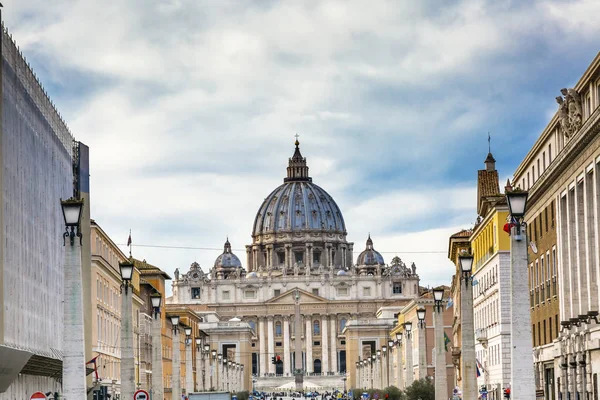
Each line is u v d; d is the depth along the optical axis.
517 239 40.06
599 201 67.69
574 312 77.31
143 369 142.62
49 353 85.62
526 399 39.34
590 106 71.31
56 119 92.19
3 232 67.31
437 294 68.12
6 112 70.06
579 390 74.56
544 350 89.50
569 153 73.94
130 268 58.59
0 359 63.56
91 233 110.62
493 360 113.94
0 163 65.81
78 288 41.09
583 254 74.06
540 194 89.44
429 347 188.88
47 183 86.56
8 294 70.06
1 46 66.38
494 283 111.44
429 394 109.75
